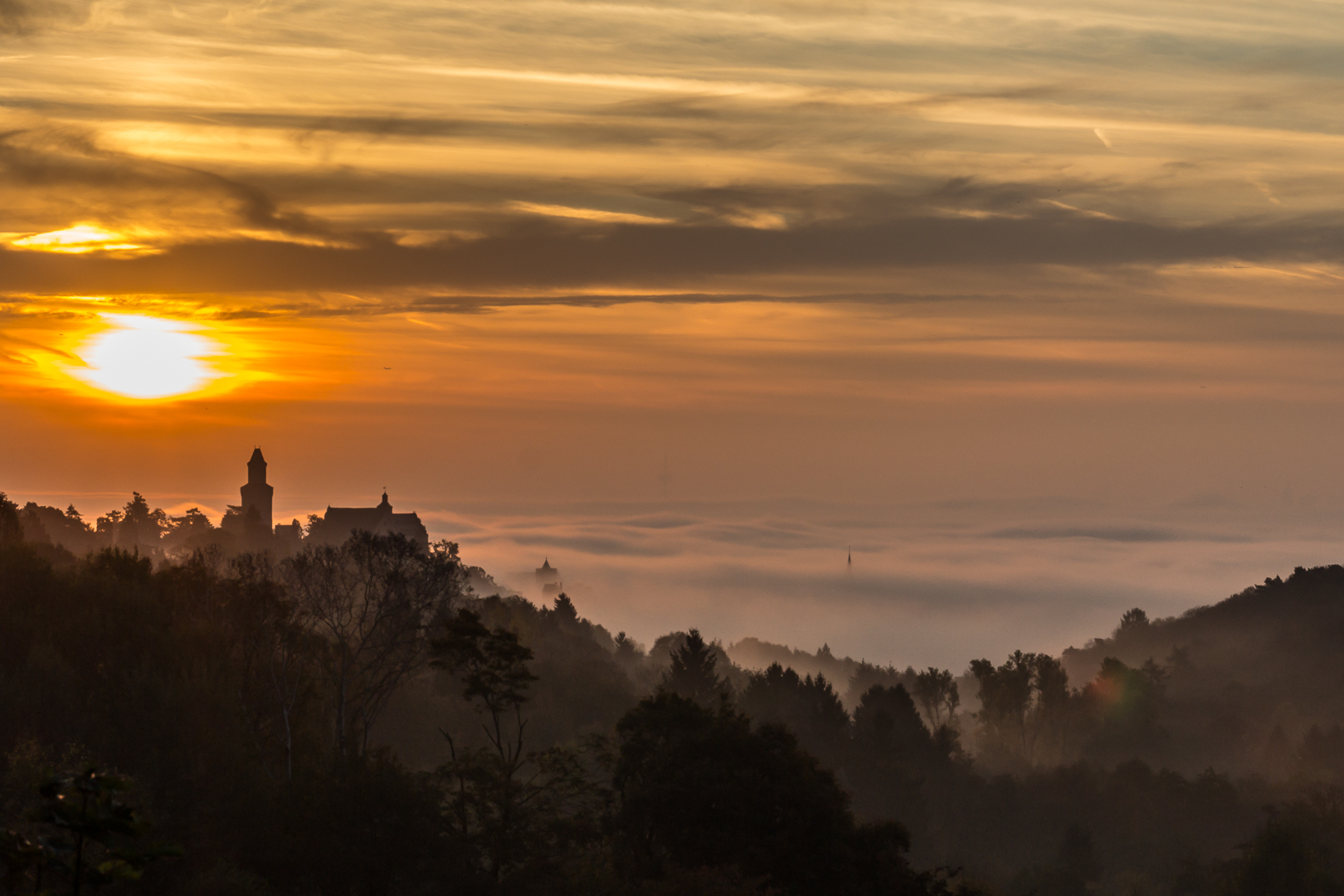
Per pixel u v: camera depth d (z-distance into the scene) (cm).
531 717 11956
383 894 4769
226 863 4834
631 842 5378
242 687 6575
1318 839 10238
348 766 5178
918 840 12325
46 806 1168
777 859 5041
